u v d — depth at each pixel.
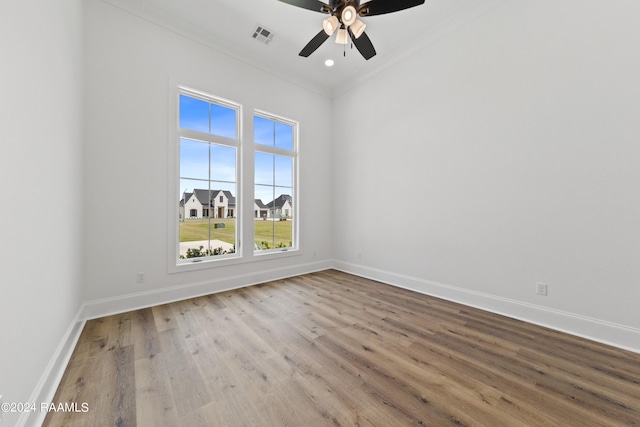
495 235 2.47
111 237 2.40
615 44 1.83
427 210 3.06
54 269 1.50
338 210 4.35
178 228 2.83
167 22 2.72
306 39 3.11
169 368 1.57
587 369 1.55
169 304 2.67
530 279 2.24
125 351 1.75
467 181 2.68
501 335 2.00
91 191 2.30
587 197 1.96
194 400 1.30
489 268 2.51
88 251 2.28
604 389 1.38
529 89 2.24
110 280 2.40
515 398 1.31
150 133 2.63
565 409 1.24
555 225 2.11
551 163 2.12
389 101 3.50
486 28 2.51
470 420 1.17
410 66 3.23
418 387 1.40
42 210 1.33
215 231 3.19
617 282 1.83
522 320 2.27
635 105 1.76
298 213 4.02
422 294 3.04
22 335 1.09
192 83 2.91
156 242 2.66
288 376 1.50
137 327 2.12
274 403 1.28
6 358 0.95
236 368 1.57
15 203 1.05
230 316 2.37
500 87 2.42
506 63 2.38
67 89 1.77
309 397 1.32
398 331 2.08
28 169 1.18
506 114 2.38
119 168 2.45
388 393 1.35
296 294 3.03
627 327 1.79
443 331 2.08
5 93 0.99
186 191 2.96
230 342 1.89
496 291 2.46
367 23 2.84
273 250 3.80
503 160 2.40
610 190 1.86
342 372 1.54
